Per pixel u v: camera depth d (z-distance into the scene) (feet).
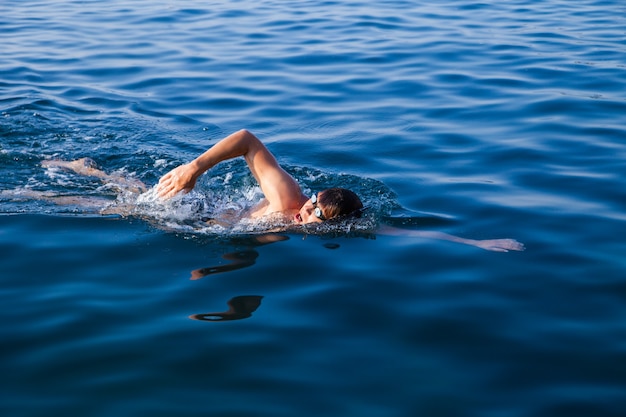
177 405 10.37
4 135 22.08
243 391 10.70
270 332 12.21
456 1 42.22
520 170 19.88
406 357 11.60
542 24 36.73
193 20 37.52
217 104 25.73
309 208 16.42
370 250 15.29
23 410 10.23
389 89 27.20
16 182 18.63
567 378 11.14
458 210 17.44
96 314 12.64
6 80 27.73
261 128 23.49
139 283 13.74
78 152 21.06
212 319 12.55
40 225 16.11
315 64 30.22
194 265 14.49
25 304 12.94
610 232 16.15
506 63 30.12
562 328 12.48
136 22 36.99
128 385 10.79
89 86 27.43
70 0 42.09
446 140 22.26
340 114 24.68
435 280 14.07
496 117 24.11
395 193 18.51
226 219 16.76
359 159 20.93
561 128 22.93
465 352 11.77
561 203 17.74
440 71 29.17
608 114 24.07
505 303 13.26
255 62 30.48
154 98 26.27
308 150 21.62
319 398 10.59
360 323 12.55
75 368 11.18
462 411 10.36
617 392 10.81
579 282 14.02
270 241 15.62
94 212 16.87
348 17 38.14
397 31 35.40
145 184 18.80
